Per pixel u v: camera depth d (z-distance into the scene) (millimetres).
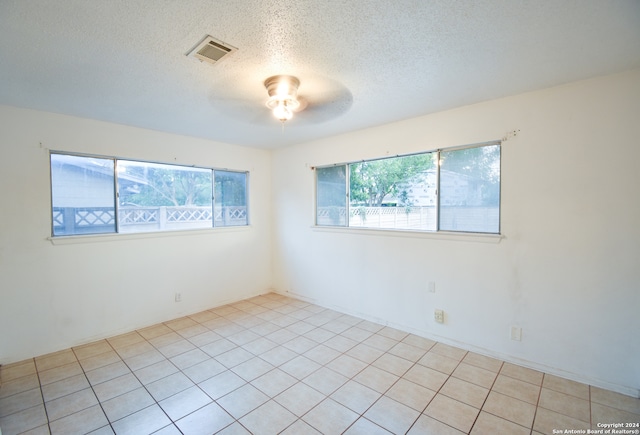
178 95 2393
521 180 2475
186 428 1833
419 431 1791
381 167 3447
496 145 2625
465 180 2812
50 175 2811
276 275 4727
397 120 3145
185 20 1458
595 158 2186
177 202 3729
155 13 1398
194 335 3164
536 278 2434
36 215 2727
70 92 2322
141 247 3377
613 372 2158
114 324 3168
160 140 3500
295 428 1827
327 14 1421
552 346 2377
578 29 1564
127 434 1788
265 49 1736
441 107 2760
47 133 2771
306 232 4234
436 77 2129
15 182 2625
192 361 2629
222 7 1360
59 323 2838
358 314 3654
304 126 3324
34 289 2717
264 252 4680
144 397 2135
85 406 2037
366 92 2381
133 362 2613
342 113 2889
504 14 1436
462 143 2762
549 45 1722
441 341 2957
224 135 3723
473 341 2762
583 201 2236
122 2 1312
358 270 3641
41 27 1493
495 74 2094
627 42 1692
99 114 2869
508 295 2564
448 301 2904
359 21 1480
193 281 3824
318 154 4016
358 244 3627
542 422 1852
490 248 2646
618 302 2135
